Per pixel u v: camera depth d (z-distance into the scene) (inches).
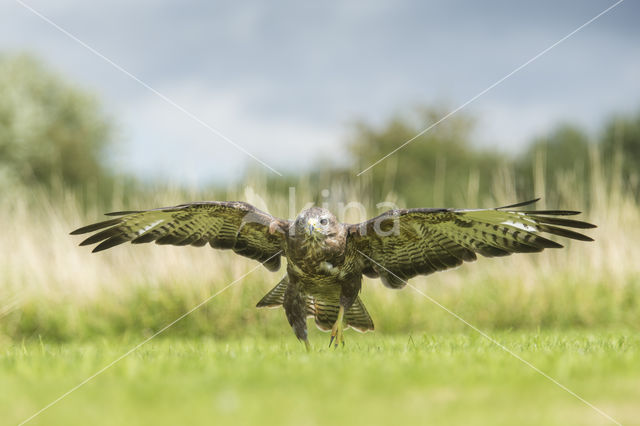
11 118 2182.6
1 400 269.9
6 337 685.9
